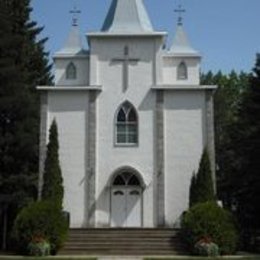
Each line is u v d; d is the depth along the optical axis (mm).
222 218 36469
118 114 43750
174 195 42594
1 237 45344
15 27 54250
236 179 51500
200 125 43281
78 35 46625
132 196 42812
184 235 37000
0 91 44469
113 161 43094
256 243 41844
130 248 36938
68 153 43125
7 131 45438
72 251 36531
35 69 57031
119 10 46281
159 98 43656
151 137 43312
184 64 45156
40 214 36031
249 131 48906
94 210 42469
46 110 43594
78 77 44969
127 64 44219
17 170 46656
